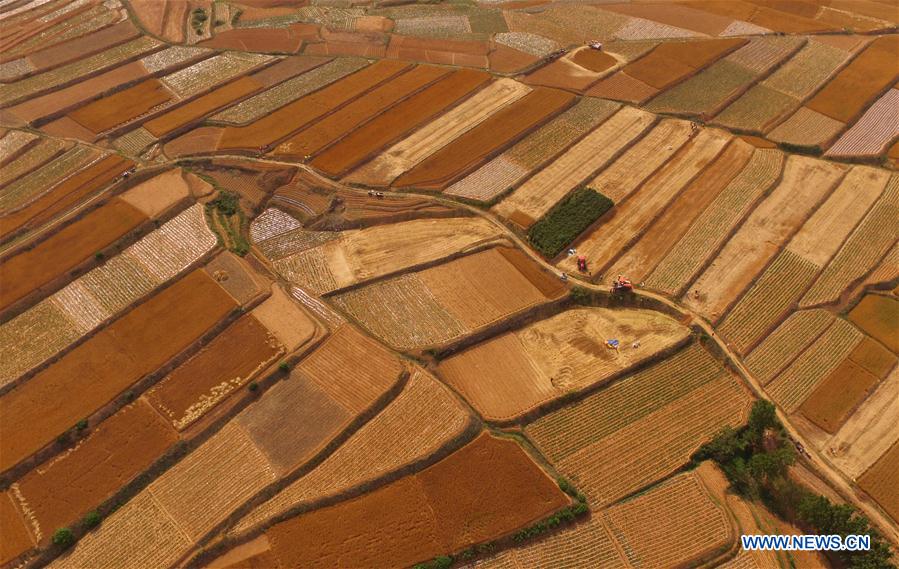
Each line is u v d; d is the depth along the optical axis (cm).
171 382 4466
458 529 3709
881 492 3922
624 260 5238
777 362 4597
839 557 3616
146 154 6481
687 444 4109
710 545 3653
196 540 3700
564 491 3866
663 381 4431
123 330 4788
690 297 4953
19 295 5028
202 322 4809
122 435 4188
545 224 5475
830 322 4831
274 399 4353
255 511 3828
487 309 4894
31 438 4166
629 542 3694
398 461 3991
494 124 6619
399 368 4469
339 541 3684
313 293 5059
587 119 6669
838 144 6412
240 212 5803
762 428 4034
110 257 5328
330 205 5809
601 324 4825
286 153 6356
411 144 6425
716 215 5556
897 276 5078
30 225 5638
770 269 5141
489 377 4497
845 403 4356
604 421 4238
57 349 4684
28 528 3784
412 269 5219
